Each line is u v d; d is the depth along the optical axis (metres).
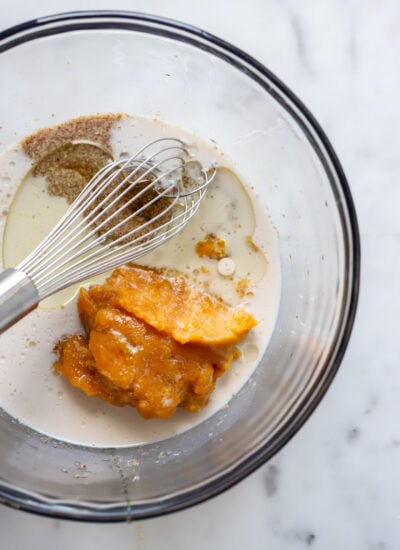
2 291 0.40
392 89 0.52
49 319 0.48
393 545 0.51
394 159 0.52
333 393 0.51
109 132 0.50
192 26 0.48
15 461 0.48
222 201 0.51
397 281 0.52
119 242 0.49
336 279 0.50
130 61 0.51
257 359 0.50
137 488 0.48
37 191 0.49
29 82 0.51
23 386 0.49
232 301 0.50
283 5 0.52
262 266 0.51
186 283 0.49
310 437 0.51
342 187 0.47
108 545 0.49
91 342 0.46
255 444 0.48
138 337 0.46
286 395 0.50
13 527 0.49
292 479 0.51
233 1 0.52
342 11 0.52
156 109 0.51
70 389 0.49
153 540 0.50
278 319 0.51
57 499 0.47
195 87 0.51
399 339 0.52
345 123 0.52
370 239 0.52
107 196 0.48
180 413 0.49
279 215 0.51
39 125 0.50
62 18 0.47
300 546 0.50
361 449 0.51
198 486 0.46
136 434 0.49
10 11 0.51
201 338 0.46
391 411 0.51
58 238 0.49
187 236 0.50
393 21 0.52
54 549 0.49
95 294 0.47
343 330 0.46
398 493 0.51
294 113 0.48
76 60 0.51
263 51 0.52
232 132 0.51
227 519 0.50
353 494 0.51
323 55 0.52
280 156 0.51
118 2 0.51
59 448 0.49
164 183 0.50
